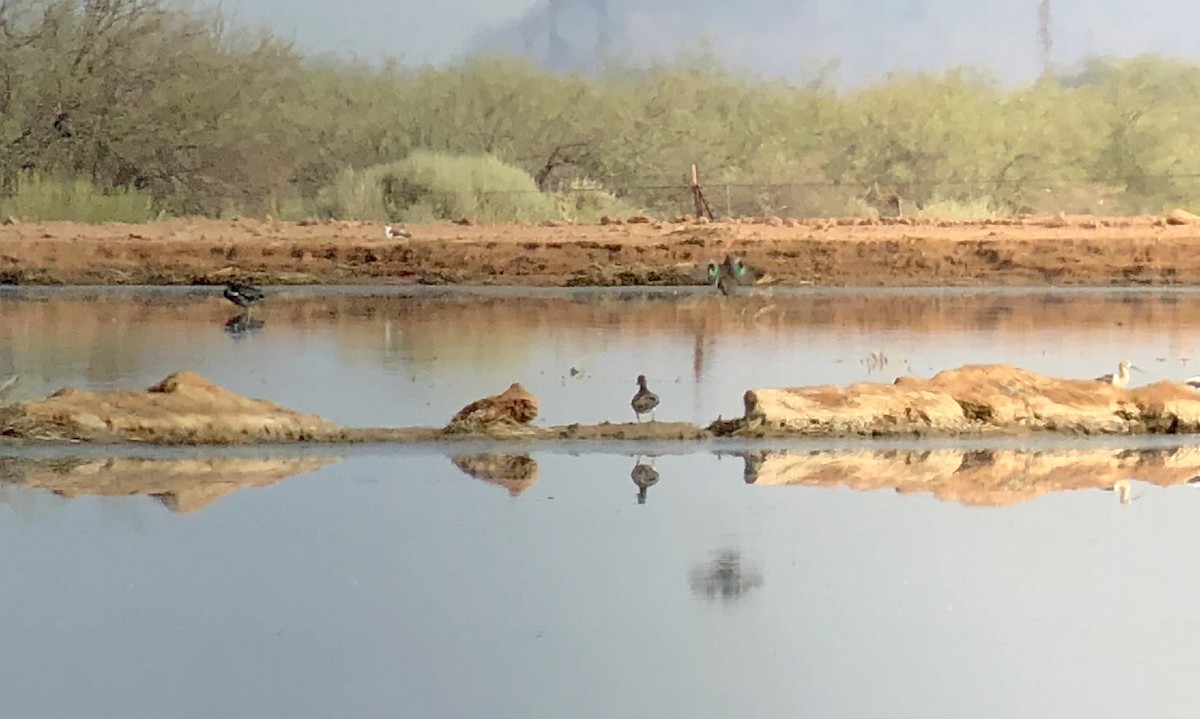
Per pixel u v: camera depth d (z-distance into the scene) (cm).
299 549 575
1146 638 511
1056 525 623
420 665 477
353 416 759
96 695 445
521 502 641
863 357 864
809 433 759
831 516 630
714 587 543
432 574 552
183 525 601
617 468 703
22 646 483
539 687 458
